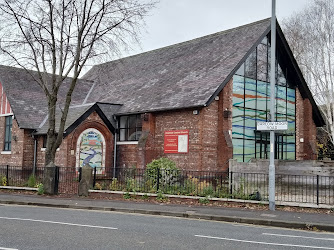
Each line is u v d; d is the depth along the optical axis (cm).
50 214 1213
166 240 835
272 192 1384
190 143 2075
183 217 1281
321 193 1753
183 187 1705
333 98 3167
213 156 2100
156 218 1224
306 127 2761
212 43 2680
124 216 1241
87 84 3159
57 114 2580
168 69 2702
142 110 2289
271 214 1286
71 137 2233
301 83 2717
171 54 2930
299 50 3862
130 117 2430
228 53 2377
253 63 2412
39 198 1605
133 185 1738
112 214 1286
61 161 2211
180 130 2134
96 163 2353
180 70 2566
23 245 745
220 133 2127
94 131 2364
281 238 926
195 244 802
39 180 2038
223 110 2130
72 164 2223
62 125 1859
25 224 988
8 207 1390
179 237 877
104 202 1516
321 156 3481
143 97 2486
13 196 1656
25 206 1444
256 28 2470
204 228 1040
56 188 1745
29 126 2409
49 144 1848
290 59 2622
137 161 2239
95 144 2362
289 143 2675
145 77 2805
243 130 2294
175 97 2219
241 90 2303
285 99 2672
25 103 2591
